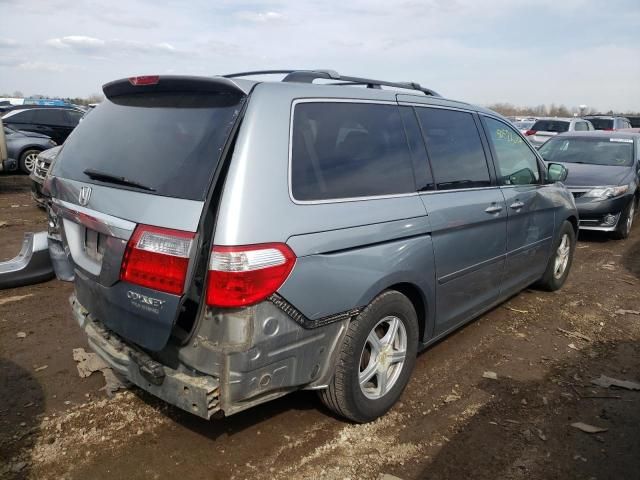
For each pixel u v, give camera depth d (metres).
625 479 2.79
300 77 2.98
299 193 2.58
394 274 3.04
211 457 2.84
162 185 2.50
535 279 5.26
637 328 4.91
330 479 2.71
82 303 3.01
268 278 2.37
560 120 18.19
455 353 4.23
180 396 2.46
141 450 2.88
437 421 3.26
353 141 2.98
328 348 2.80
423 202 3.30
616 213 8.36
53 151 8.04
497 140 4.37
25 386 3.46
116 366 2.77
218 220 2.32
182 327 2.48
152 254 2.39
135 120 2.90
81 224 2.80
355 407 3.03
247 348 2.37
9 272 5.10
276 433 3.07
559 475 2.80
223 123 2.52
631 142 9.59
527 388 3.71
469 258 3.80
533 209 4.73
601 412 3.42
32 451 2.84
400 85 3.71
